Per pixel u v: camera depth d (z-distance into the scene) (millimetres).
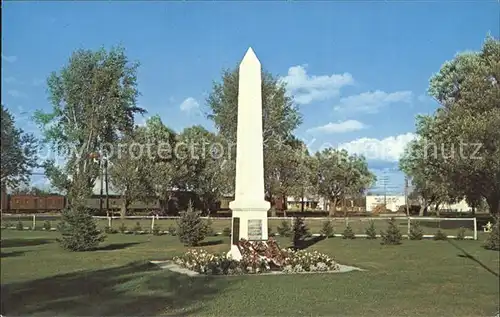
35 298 10227
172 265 15195
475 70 31312
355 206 74562
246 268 13383
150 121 53000
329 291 10773
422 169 38344
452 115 31062
